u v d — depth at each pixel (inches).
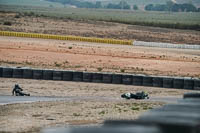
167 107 1717.5
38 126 4653.1
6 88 7613.2
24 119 5032.0
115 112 5620.1
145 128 1288.1
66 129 1343.5
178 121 1412.4
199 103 1785.2
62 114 5413.4
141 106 6141.7
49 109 5723.4
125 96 7111.2
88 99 6796.3
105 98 7012.8
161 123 1400.1
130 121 1416.1
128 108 5949.8
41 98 6742.1
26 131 4387.3
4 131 4362.7
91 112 5595.5
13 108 5723.4
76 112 5575.8
